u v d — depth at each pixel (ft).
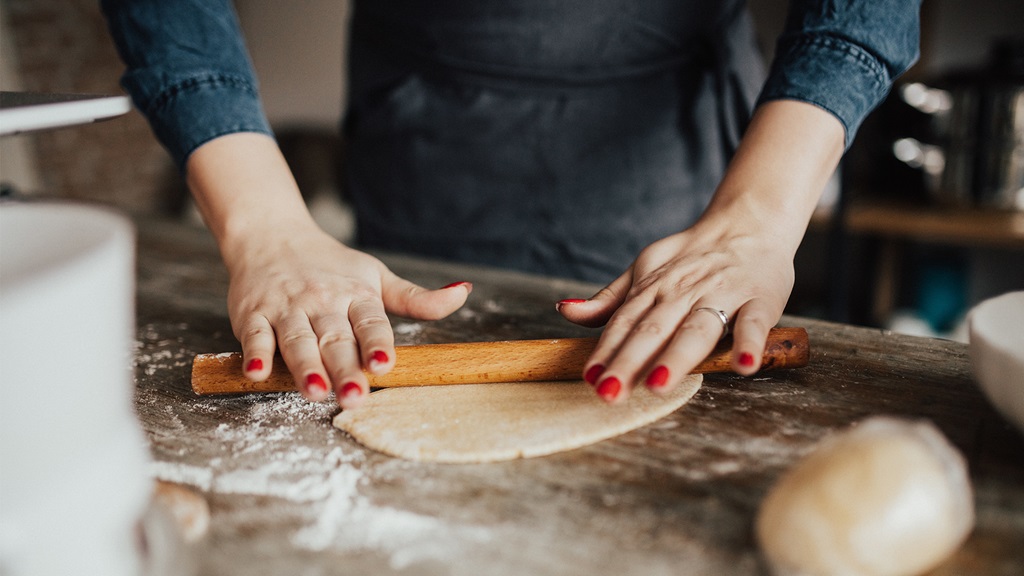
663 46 3.07
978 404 1.70
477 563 1.22
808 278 7.79
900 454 1.09
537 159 3.23
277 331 1.86
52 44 6.93
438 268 2.91
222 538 1.29
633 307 1.80
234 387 1.82
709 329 1.66
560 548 1.25
